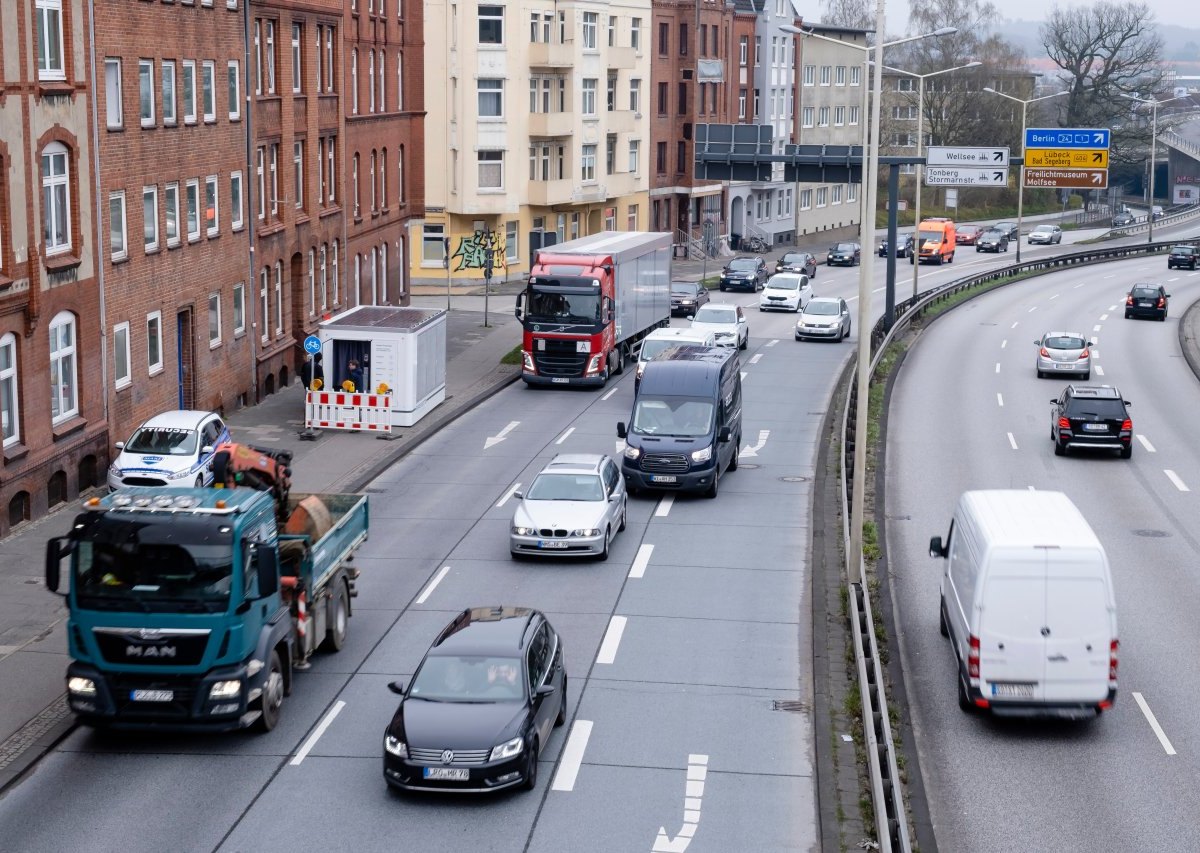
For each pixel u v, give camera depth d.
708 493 37.47
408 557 31.48
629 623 27.08
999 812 19.00
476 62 83.44
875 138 29.56
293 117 51.97
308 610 23.69
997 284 96.31
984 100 152.50
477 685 19.86
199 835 18.16
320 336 45.72
